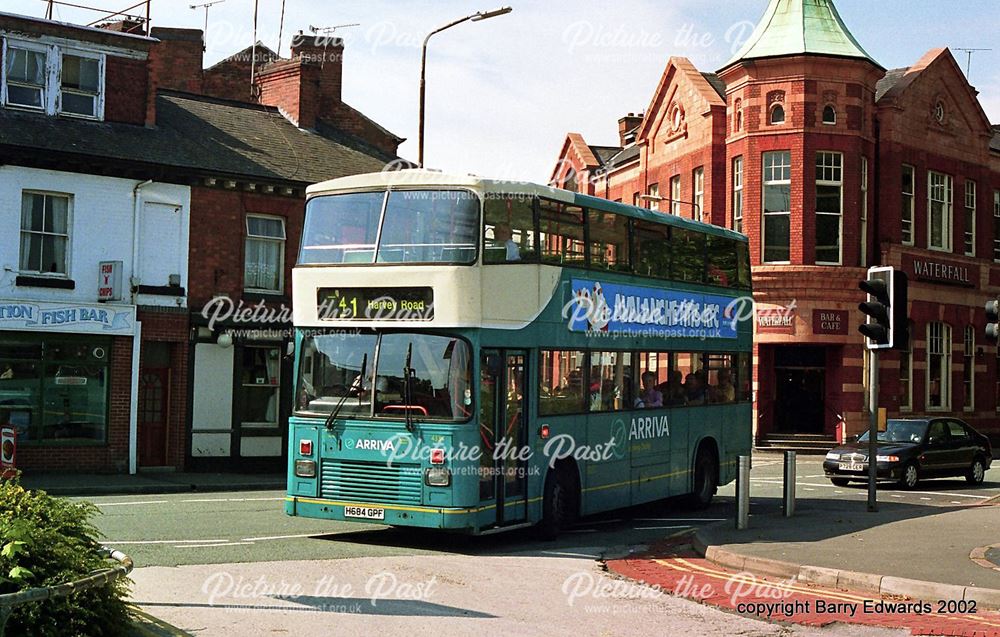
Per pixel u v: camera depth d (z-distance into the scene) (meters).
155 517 17.22
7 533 7.75
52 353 25.06
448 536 16.33
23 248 24.89
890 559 13.44
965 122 43.19
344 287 15.20
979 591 11.27
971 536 15.67
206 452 27.61
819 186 37.19
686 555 15.02
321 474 15.12
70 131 26.09
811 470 31.17
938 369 42.03
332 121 37.75
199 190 27.58
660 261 19.33
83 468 25.34
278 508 19.22
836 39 37.66
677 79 42.69
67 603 7.66
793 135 36.94
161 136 28.03
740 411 22.39
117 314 25.77
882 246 39.12
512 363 15.37
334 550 14.42
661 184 43.94
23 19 25.72
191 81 36.72
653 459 18.91
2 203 24.47
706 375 21.03
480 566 13.49
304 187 29.03
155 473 26.41
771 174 37.38
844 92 37.31
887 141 39.47
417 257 14.80
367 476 14.80
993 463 35.94
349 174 31.02
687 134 41.91
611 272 17.70
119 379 25.91
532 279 15.68
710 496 21.17
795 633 9.98
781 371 37.88
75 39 26.66
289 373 28.95
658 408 19.14
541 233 15.96
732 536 15.70
